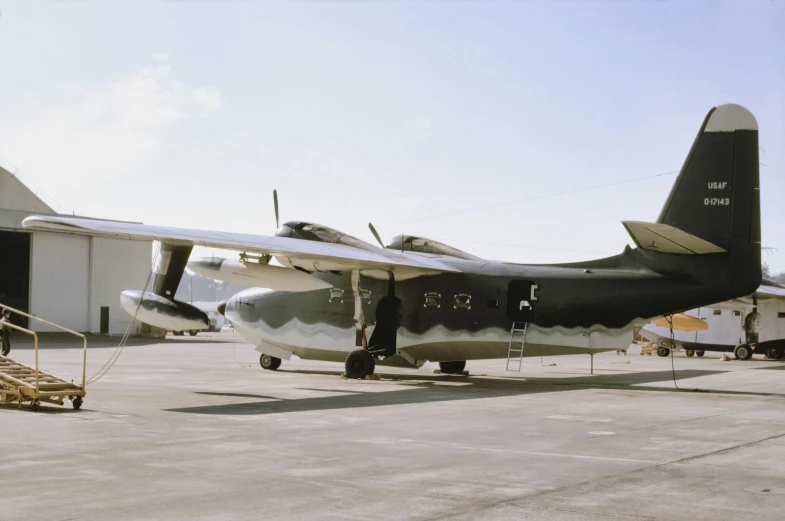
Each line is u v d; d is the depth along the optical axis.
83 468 8.95
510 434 11.86
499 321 21.77
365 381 22.09
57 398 15.74
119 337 55.88
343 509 7.11
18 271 61.09
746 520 6.74
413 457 9.80
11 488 7.90
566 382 22.72
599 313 20.89
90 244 55.72
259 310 24.95
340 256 19.14
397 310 22.83
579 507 7.20
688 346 39.69
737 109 19.58
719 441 11.20
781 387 21.08
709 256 19.77
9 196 52.25
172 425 12.62
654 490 7.93
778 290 35.88
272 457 9.73
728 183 19.59
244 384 20.58
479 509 7.13
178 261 20.56
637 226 17.89
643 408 15.65
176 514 6.89
